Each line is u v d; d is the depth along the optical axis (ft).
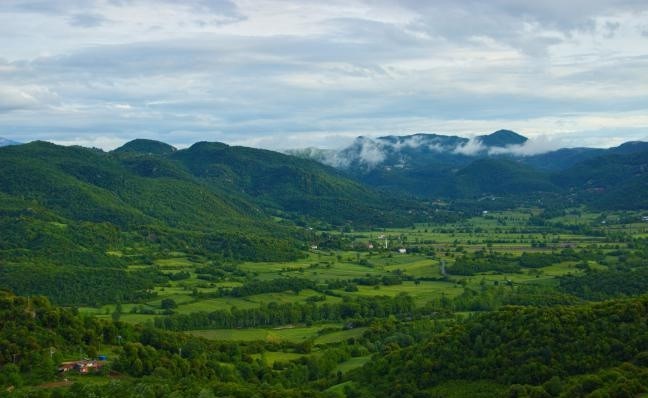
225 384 590.96
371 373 645.51
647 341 521.24
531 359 544.62
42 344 606.14
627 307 567.18
